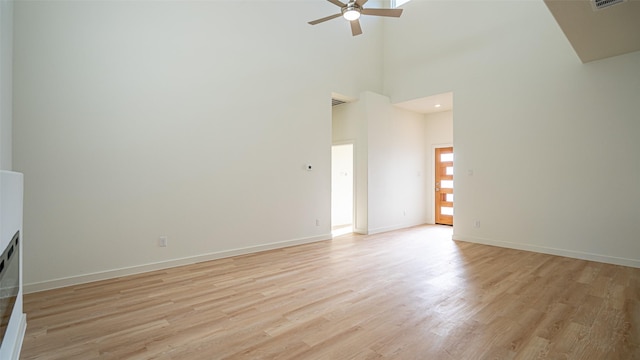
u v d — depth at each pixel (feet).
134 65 11.41
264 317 7.80
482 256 13.93
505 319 7.61
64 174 10.10
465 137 17.26
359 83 19.85
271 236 15.35
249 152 14.51
